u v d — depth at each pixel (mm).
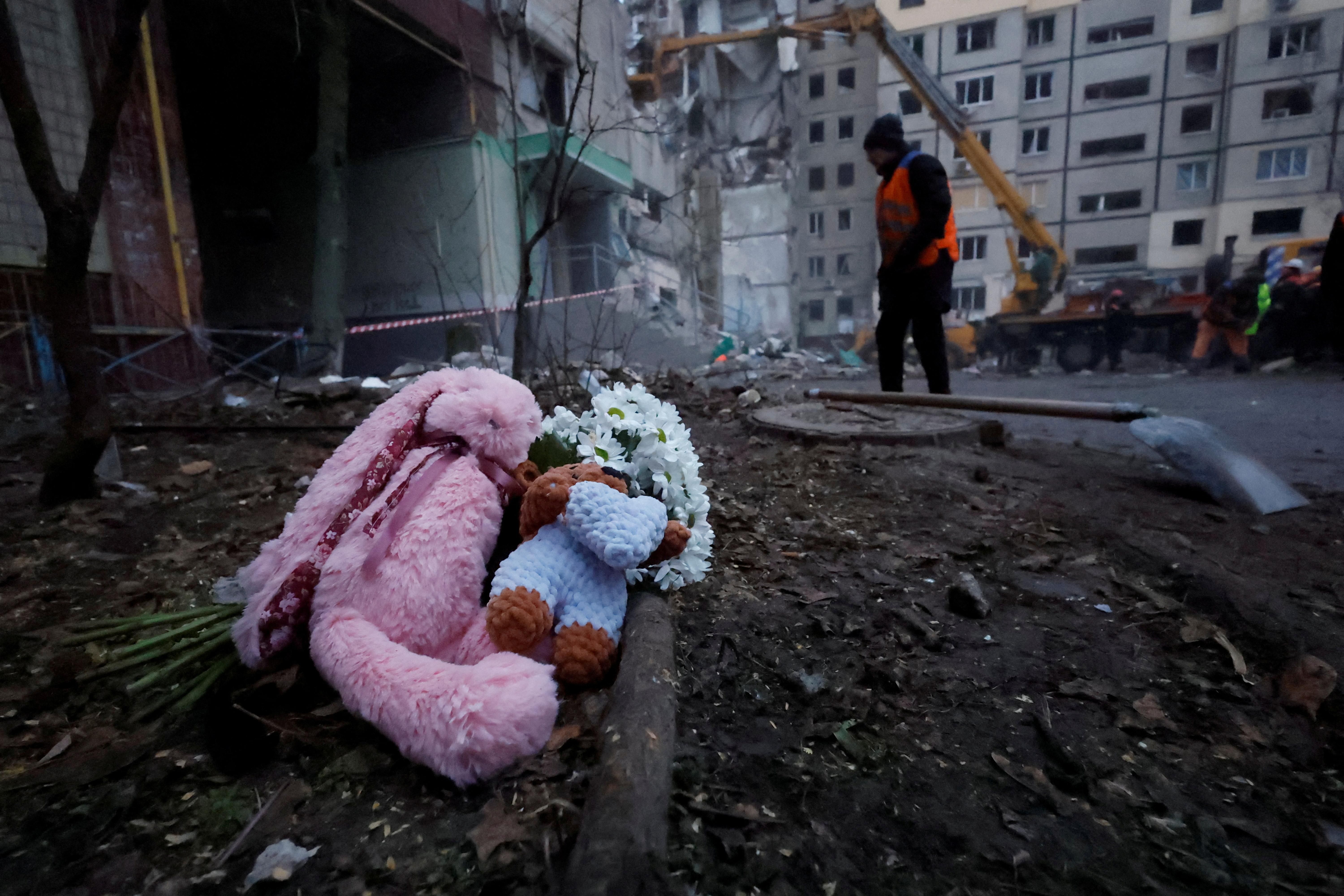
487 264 12016
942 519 2881
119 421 4797
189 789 1330
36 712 1615
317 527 1547
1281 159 29359
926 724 1559
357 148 12492
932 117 17578
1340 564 2381
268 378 9086
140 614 2117
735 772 1357
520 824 1164
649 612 1619
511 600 1362
